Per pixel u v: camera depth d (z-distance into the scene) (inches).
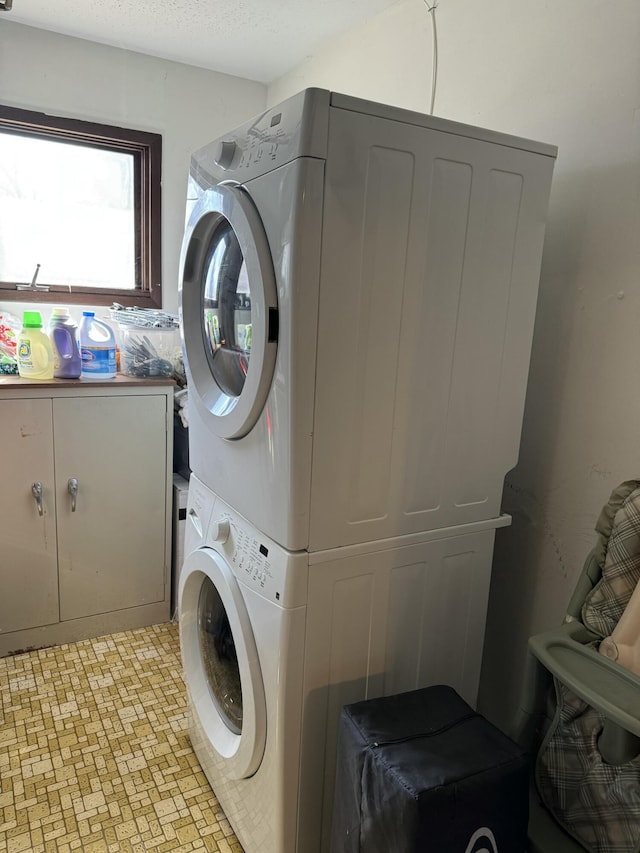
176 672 82.8
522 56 59.2
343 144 39.8
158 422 88.9
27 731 70.6
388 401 46.3
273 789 48.1
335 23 83.8
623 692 37.2
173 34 89.1
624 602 43.1
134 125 98.1
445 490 51.6
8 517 81.1
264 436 46.0
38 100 90.7
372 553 48.4
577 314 55.1
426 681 55.1
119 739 69.9
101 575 89.4
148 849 56.2
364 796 39.8
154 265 103.7
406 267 44.5
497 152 46.6
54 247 97.6
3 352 87.0
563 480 57.5
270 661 46.3
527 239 50.2
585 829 41.7
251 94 107.7
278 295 42.0
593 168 52.8
